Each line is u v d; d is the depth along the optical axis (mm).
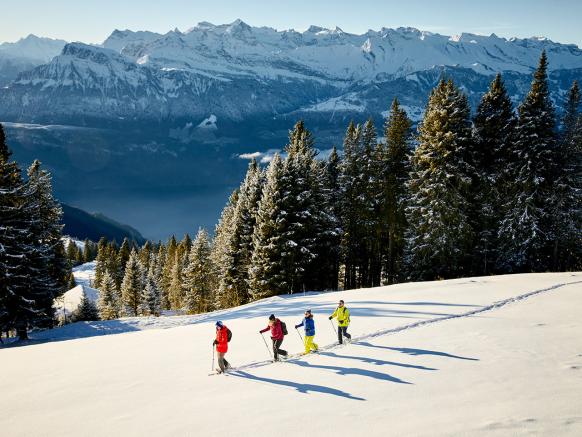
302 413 10672
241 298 51125
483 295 24812
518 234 38312
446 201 37750
